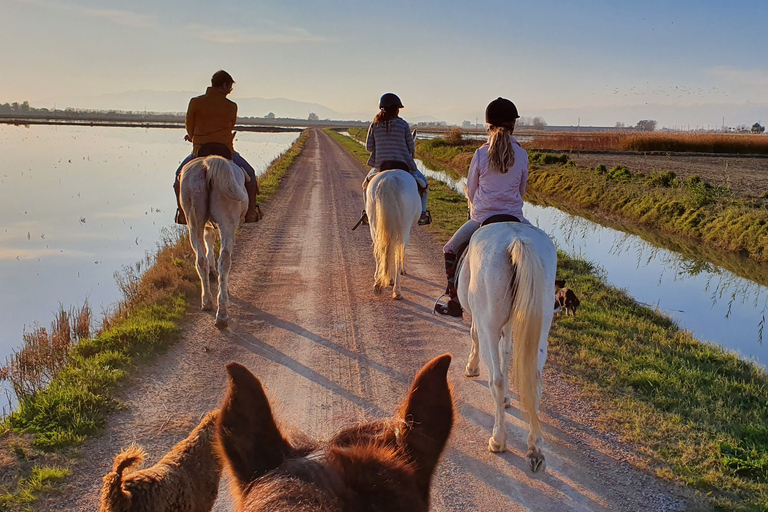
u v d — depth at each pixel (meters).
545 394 5.70
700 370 6.12
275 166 28.59
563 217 18.61
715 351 6.81
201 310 7.87
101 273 10.60
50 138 51.91
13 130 64.19
